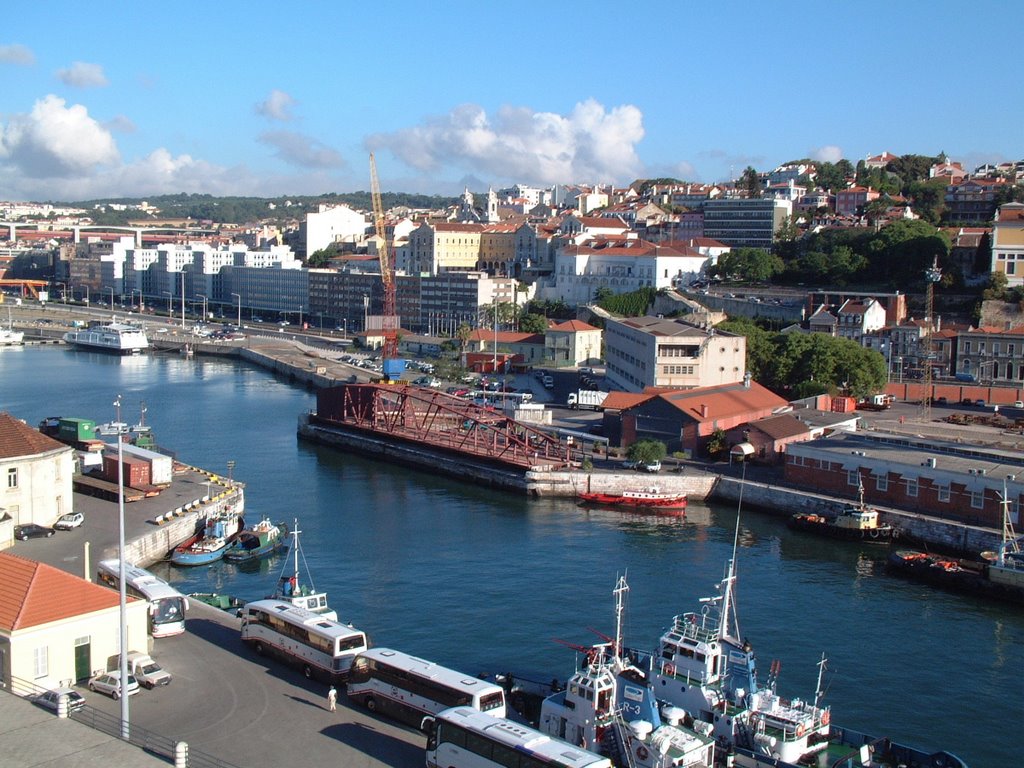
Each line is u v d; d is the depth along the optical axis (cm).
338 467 18312
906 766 7338
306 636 7906
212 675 7819
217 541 12638
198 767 6303
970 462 14700
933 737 8231
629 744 6925
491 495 16375
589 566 12375
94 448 16088
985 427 19588
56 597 7481
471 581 11700
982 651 10006
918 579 12244
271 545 12825
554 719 7475
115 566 9669
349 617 10481
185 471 15825
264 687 7644
